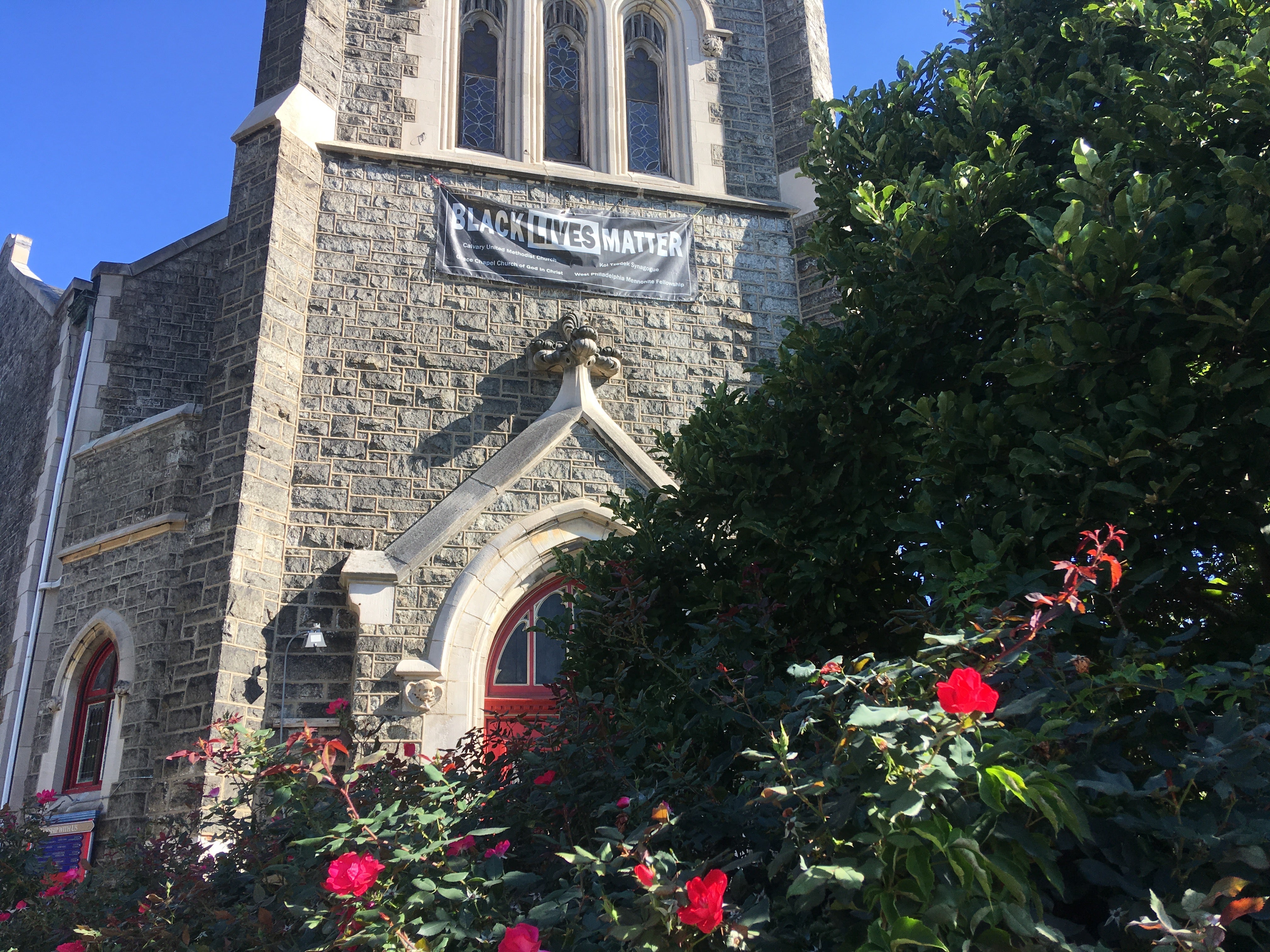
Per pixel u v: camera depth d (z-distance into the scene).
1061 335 4.45
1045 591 4.61
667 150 14.48
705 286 13.41
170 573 10.94
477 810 4.29
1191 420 4.25
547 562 11.16
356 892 3.12
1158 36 5.46
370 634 10.34
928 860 2.70
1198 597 4.99
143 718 10.23
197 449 11.27
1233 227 4.29
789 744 3.36
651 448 12.22
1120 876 2.89
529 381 12.25
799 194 14.16
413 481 11.44
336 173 12.63
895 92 7.41
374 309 12.09
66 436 13.03
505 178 13.27
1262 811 2.91
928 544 5.48
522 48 14.20
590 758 4.51
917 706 3.21
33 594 12.34
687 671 4.91
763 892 3.09
